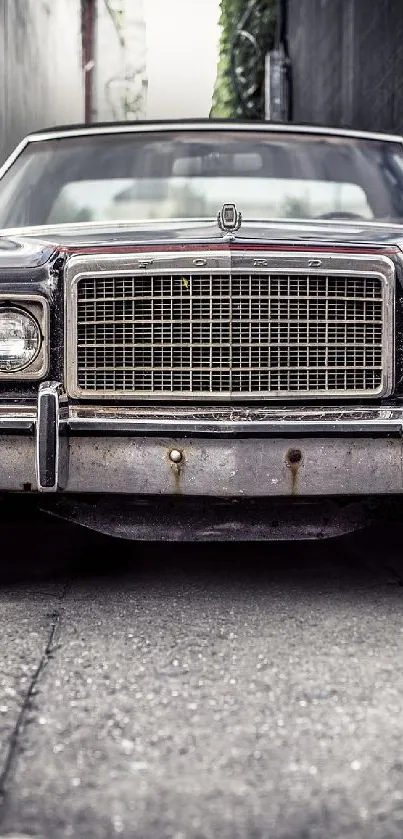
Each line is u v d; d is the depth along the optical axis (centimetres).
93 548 523
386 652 340
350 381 395
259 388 391
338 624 375
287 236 398
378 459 388
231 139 532
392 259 392
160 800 231
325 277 390
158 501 400
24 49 2992
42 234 445
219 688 305
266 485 386
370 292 394
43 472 384
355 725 274
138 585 441
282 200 505
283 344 390
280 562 489
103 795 234
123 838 215
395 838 214
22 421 386
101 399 393
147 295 389
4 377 391
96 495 404
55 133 546
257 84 2333
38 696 298
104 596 420
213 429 383
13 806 229
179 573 466
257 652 341
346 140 542
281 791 235
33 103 3053
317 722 277
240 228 418
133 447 387
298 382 393
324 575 459
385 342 392
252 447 385
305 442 386
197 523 413
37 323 391
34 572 466
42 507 412
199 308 389
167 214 497
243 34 2250
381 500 413
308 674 317
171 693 301
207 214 496
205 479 386
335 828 218
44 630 368
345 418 387
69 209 505
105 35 2930
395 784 238
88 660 332
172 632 366
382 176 526
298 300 390
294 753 256
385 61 1495
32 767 248
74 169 523
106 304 390
